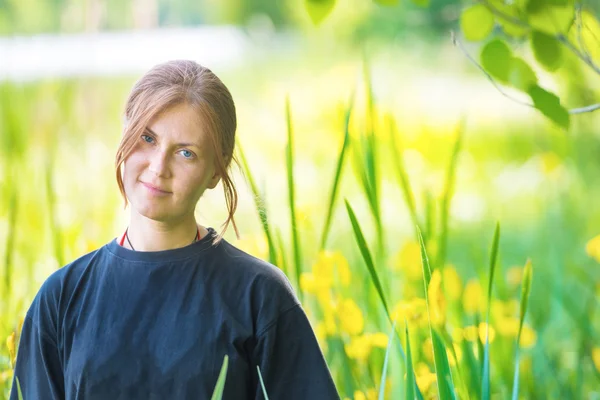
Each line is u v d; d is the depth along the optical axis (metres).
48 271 5.66
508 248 8.58
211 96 2.81
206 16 41.12
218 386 2.57
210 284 2.89
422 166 11.85
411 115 18.00
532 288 6.32
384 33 30.55
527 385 4.63
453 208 9.66
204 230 3.03
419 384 3.70
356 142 4.34
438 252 4.29
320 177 10.38
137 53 32.72
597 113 10.10
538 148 12.27
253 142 15.20
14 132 7.42
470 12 4.75
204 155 2.79
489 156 13.99
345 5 32.12
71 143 8.84
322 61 28.09
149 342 2.85
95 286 2.95
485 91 22.50
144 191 2.79
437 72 26.02
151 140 2.80
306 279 4.11
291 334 2.94
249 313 2.89
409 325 4.03
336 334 4.22
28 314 3.04
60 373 3.01
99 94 12.01
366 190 4.02
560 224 8.76
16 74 19.08
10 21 23.59
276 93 21.70
